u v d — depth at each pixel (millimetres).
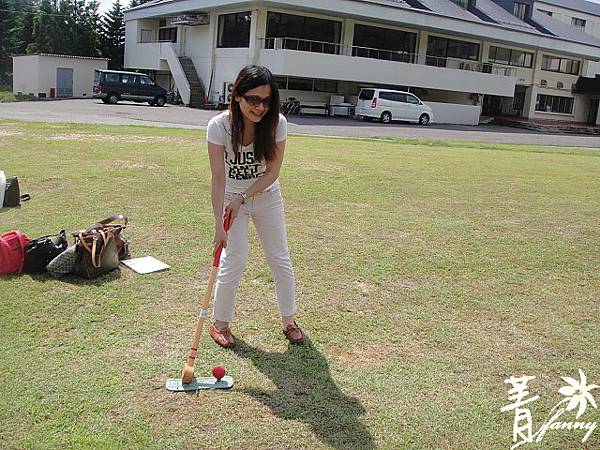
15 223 5805
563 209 7453
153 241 5363
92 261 4324
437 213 6891
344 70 27844
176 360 3336
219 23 29703
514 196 8164
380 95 26594
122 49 47219
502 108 37438
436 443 2746
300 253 5215
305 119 24812
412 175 9375
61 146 10734
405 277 4781
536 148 17625
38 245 4422
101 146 10953
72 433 2668
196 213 6328
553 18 42344
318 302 4223
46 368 3174
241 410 2912
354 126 22562
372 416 2912
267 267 4840
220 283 3510
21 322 3672
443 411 2979
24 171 8203
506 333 3875
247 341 3623
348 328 3840
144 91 28516
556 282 4840
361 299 4312
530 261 5309
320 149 12445
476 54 34906
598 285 4812
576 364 3510
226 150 3297
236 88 3125
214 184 3311
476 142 18625
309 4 26734
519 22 37000
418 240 5762
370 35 30516
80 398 2924
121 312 3889
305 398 3037
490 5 37906
